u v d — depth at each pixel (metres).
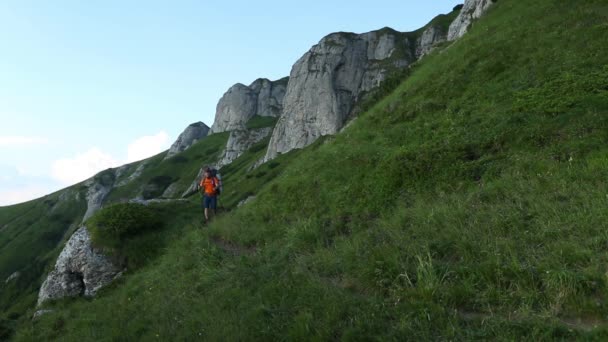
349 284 8.47
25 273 93.38
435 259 8.10
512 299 6.26
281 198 17.22
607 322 5.44
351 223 12.55
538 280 6.45
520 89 16.41
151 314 10.61
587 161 10.09
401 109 20.84
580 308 5.72
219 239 16.41
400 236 9.67
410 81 25.45
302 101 114.00
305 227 12.53
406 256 8.45
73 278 19.52
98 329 11.50
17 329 16.03
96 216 20.88
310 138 109.00
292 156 95.25
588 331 5.20
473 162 12.66
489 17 30.38
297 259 10.48
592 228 7.40
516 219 8.66
